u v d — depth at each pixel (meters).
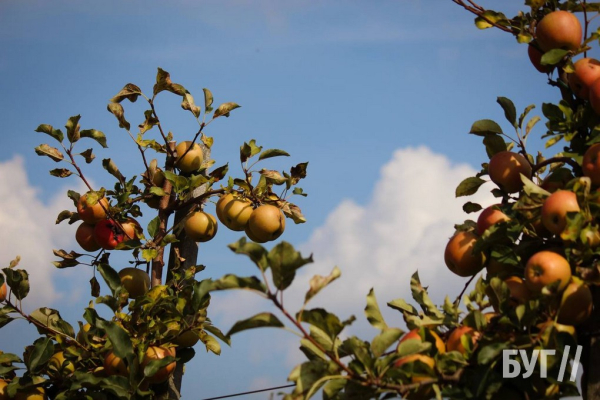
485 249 2.33
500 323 2.19
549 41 2.37
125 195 2.86
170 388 2.79
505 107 2.41
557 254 2.19
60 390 2.68
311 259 2.08
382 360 2.13
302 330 2.09
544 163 2.37
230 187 2.87
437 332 2.27
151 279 2.85
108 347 2.68
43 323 2.73
